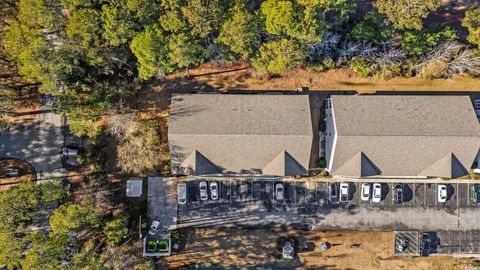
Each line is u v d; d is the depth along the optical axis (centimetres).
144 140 4516
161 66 4047
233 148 4153
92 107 4331
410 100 4275
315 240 4584
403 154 4162
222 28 3844
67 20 3850
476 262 4588
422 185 4612
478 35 4131
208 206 4588
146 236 4522
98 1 3831
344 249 4584
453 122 4141
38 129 4544
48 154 4541
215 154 4197
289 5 3709
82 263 3834
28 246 4366
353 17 4525
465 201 4575
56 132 4547
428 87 4612
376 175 4297
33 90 4528
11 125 4522
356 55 4419
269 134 4069
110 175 4538
